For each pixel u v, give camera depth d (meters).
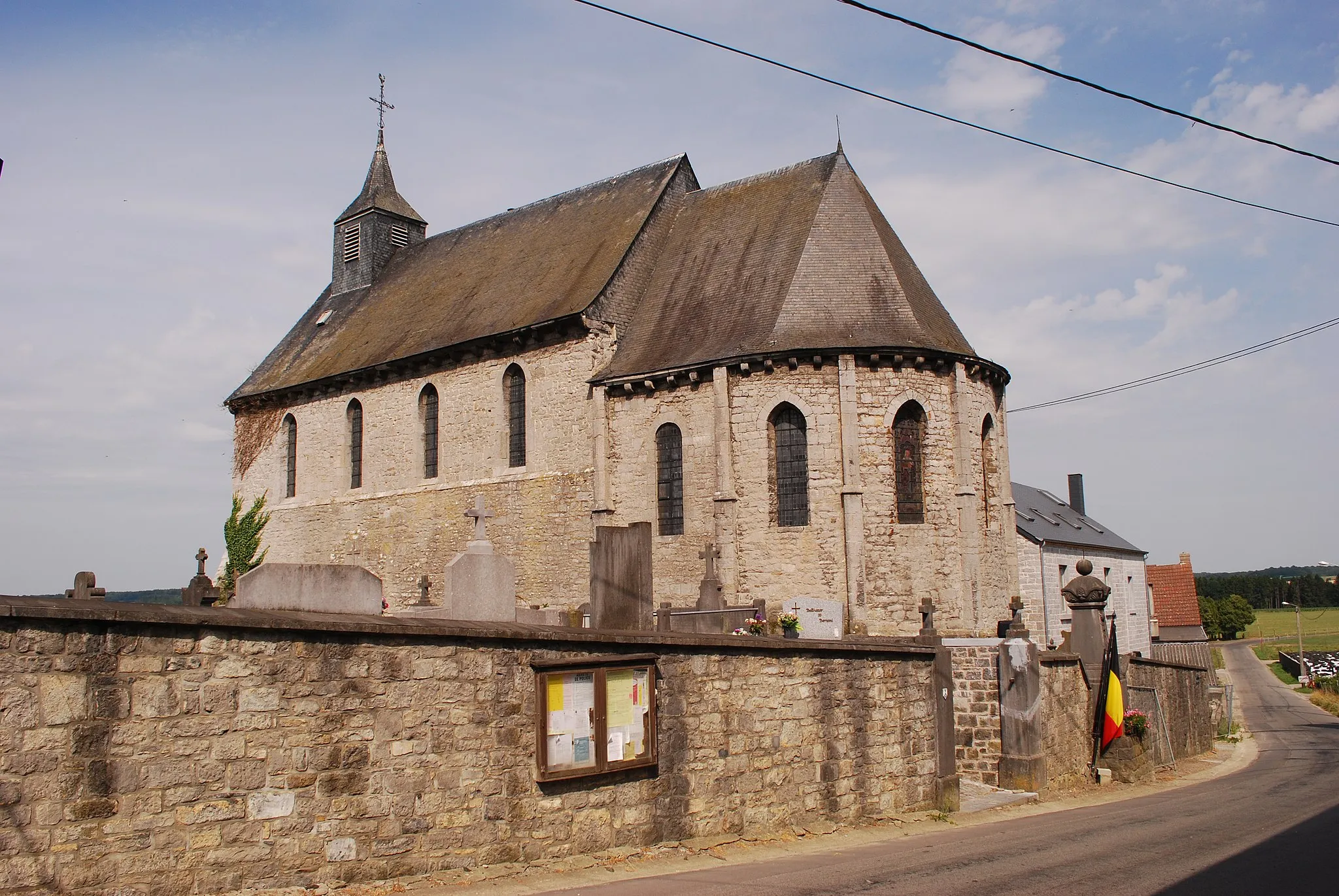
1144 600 56.69
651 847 12.15
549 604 29.56
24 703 8.07
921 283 30.31
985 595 27.66
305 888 9.37
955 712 19.23
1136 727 21.67
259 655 9.31
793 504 26.42
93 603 8.45
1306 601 156.88
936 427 26.67
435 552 32.84
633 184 34.75
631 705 12.05
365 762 9.87
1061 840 13.05
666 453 28.20
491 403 31.92
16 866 7.93
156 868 8.59
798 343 26.48
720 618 22.56
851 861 11.80
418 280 38.88
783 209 30.69
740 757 13.37
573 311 29.66
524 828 10.97
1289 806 16.44
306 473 37.81
